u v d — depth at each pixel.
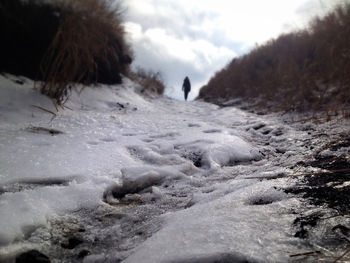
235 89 9.41
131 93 6.75
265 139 3.56
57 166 2.17
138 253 1.24
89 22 5.27
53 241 1.43
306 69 6.86
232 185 1.95
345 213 1.34
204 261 1.09
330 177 1.85
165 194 2.05
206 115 5.77
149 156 2.69
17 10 4.70
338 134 3.14
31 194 1.71
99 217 1.70
